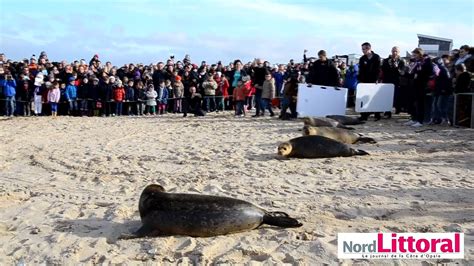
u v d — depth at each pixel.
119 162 10.53
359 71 17.64
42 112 21.41
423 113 15.60
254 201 7.30
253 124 17.06
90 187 8.48
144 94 22.17
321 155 10.52
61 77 21.69
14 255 5.52
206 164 10.17
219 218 5.81
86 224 6.46
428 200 7.22
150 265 5.12
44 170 9.91
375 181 8.38
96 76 22.16
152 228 5.95
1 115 20.77
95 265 5.19
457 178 8.52
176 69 23.91
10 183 8.83
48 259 5.37
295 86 18.30
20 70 21.02
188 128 16.52
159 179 8.87
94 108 21.56
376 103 17.33
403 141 12.54
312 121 14.73
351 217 6.53
